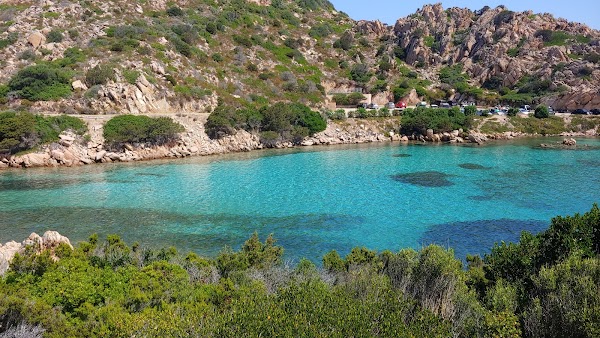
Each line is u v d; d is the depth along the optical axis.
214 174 60.34
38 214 40.94
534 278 16.45
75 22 103.06
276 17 154.00
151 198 47.00
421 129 98.94
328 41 148.88
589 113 113.19
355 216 41.41
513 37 144.38
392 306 15.02
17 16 102.19
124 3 119.62
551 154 77.75
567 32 147.88
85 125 71.12
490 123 104.19
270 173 61.34
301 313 13.91
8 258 22.67
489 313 15.02
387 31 166.62
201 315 14.41
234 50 118.31
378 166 66.94
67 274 18.53
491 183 55.03
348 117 103.94
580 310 13.52
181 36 110.94
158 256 25.09
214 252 32.22
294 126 92.00
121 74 83.38
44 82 77.25
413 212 42.69
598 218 19.58
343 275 22.84
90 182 54.44
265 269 23.23
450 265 19.19
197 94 90.25
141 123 73.31
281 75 116.12
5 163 63.59
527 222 39.59
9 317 14.80
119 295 17.44
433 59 148.38
